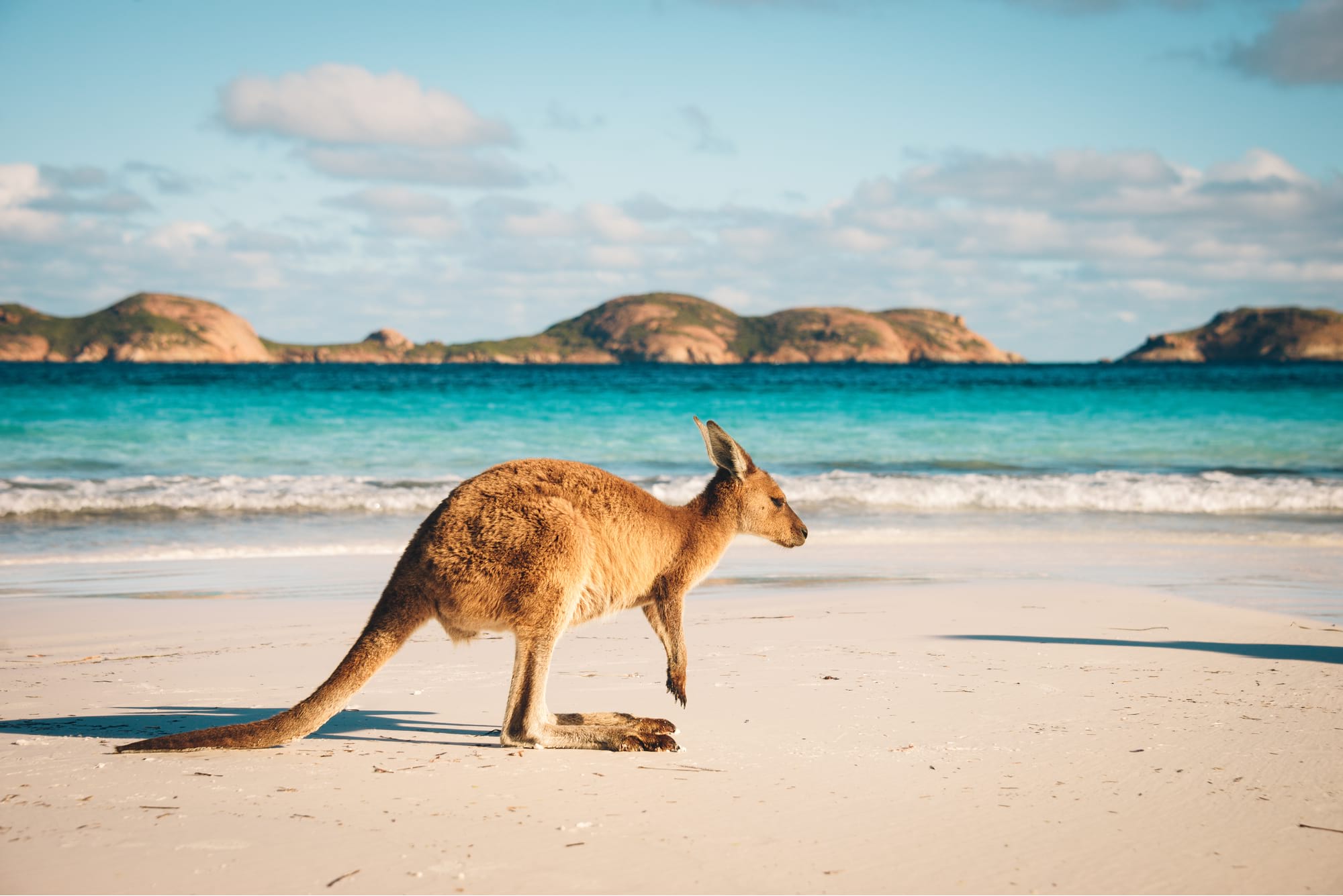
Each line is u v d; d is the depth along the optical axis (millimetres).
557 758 5512
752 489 6410
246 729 5500
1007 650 8320
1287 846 4324
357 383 62156
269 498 17859
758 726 6129
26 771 5129
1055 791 4945
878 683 7215
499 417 35188
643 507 6020
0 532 15281
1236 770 5270
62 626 9461
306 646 8656
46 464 23516
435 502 18188
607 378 80625
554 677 7547
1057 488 19312
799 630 9258
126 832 4320
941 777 5164
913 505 18969
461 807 4688
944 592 11211
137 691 7074
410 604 5594
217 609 10289
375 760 5441
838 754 5539
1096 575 12516
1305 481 20578
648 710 6559
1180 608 10234
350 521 16734
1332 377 77562
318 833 4340
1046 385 62250
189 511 17453
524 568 5492
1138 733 5926
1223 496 18828
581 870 3996
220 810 4602
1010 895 3854
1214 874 4055
